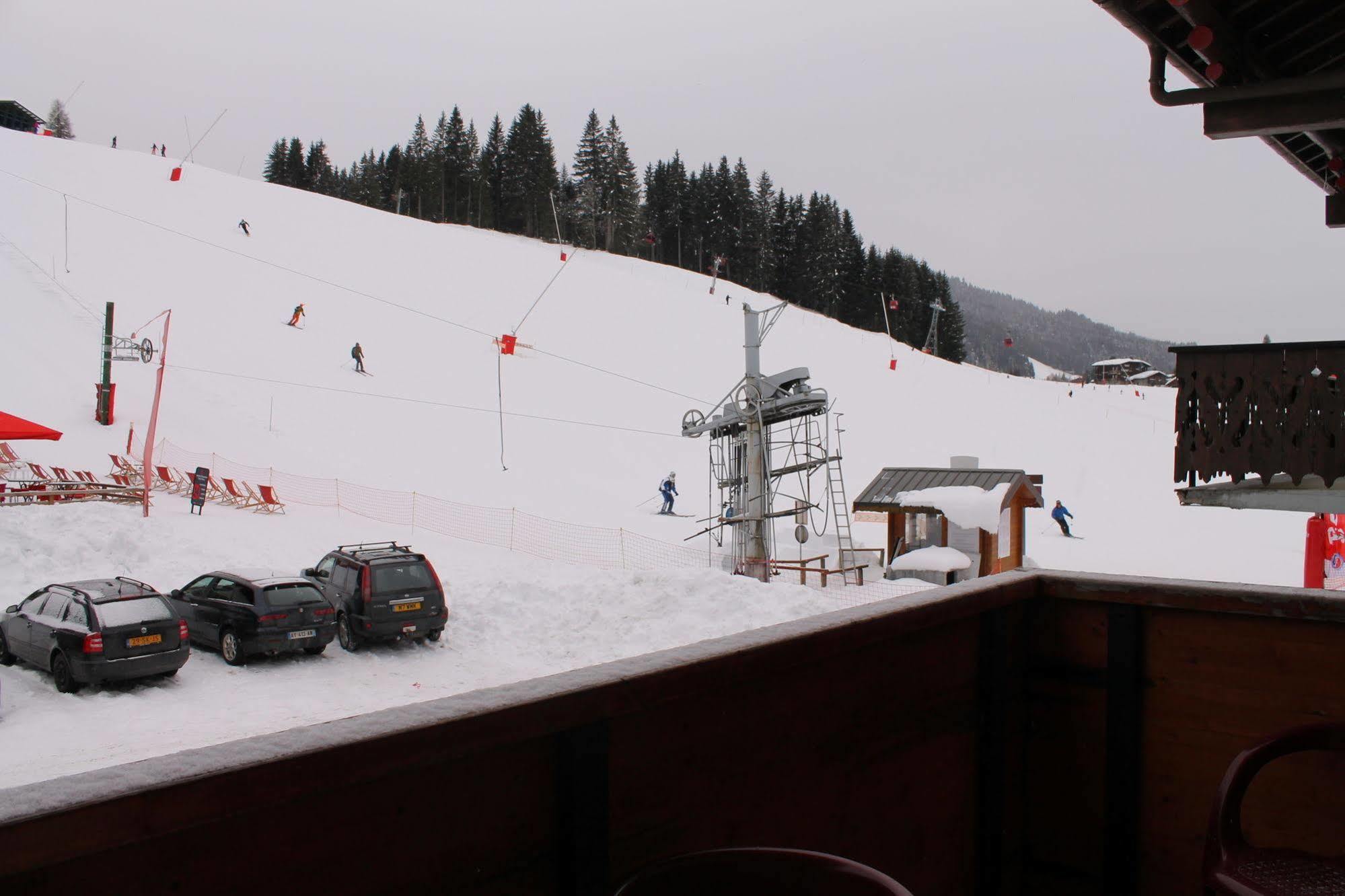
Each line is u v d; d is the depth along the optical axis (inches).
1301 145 215.6
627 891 58.8
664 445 1550.2
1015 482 772.6
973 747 125.4
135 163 2620.6
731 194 5472.4
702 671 81.4
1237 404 258.7
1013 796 133.5
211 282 1808.6
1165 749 124.1
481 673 494.6
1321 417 246.2
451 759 63.8
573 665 515.2
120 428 1128.2
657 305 2684.5
